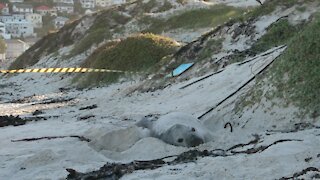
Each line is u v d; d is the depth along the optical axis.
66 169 10.82
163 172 10.30
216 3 57.41
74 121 19.31
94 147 13.88
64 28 66.88
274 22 28.09
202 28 50.44
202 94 20.73
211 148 13.02
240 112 16.09
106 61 39.81
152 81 27.86
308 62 15.41
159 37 40.78
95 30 59.44
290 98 14.96
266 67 18.20
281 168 9.66
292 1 29.41
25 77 53.59
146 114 19.59
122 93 28.34
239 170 9.88
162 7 58.59
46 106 27.27
